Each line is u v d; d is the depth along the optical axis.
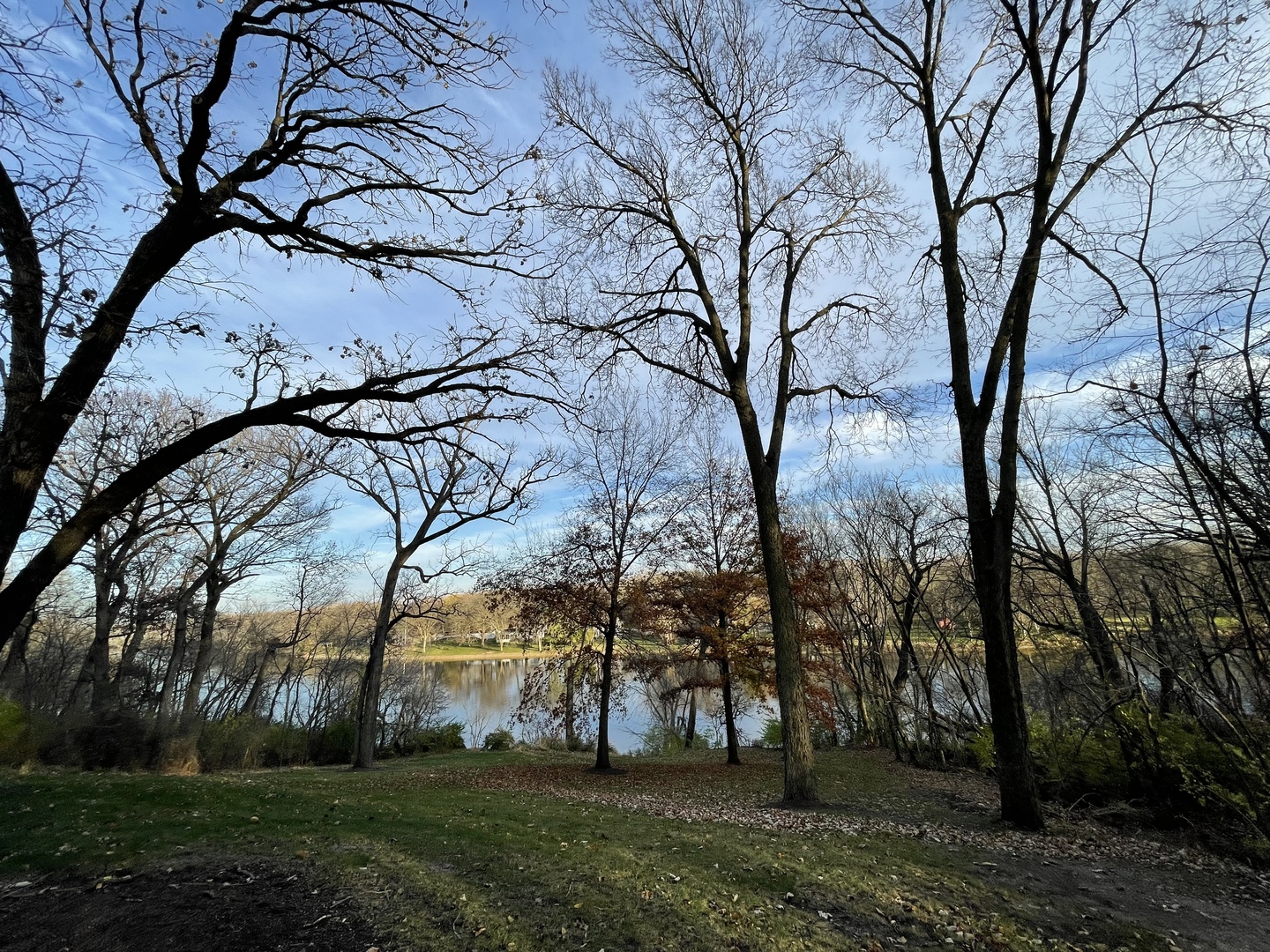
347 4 5.64
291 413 6.09
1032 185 9.76
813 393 12.54
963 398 9.63
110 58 5.59
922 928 5.01
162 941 4.54
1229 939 5.23
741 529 19.95
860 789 13.95
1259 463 8.13
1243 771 8.01
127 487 5.26
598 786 15.28
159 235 5.44
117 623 24.22
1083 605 12.00
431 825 7.64
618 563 19.17
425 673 37.44
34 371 5.07
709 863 6.25
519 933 4.67
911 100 10.84
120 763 15.27
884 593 24.14
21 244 5.03
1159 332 8.53
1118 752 10.05
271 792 10.08
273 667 34.38
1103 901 5.89
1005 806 9.03
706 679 20.19
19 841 6.68
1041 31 9.00
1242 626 8.70
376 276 7.17
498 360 7.36
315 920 4.85
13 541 4.78
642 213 12.96
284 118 6.56
